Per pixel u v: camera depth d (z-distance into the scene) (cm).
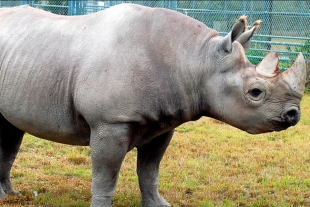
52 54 603
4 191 717
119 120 568
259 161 916
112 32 583
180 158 923
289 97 543
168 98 576
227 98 563
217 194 760
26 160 886
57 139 628
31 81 607
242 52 564
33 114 612
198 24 595
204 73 571
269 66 555
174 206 703
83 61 581
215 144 1023
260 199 737
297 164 905
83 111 577
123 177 816
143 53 572
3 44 639
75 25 614
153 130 600
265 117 550
